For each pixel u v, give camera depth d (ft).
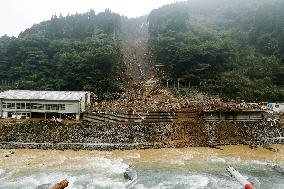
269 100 342.85
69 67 373.20
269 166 208.74
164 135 256.32
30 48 415.44
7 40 470.39
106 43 437.17
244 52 442.09
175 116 273.54
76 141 248.73
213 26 576.61
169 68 401.29
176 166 207.62
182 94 353.10
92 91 352.28
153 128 259.60
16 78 395.55
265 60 406.21
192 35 448.24
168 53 411.34
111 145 242.37
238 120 272.10
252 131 262.88
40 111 283.59
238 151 237.86
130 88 382.01
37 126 257.34
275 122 270.46
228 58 401.90
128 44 582.76
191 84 377.50
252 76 385.09
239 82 357.41
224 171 199.72
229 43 424.46
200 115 273.54
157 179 187.52
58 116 286.87
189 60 380.99
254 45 470.39
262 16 490.08
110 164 209.97
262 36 466.29
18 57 415.03
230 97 346.33
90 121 273.75
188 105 291.38
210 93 353.31
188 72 378.53
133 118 268.41
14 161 212.64
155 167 205.67
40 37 447.42
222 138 256.32
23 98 282.77
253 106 292.40
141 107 287.28
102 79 363.15
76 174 193.26
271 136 261.85
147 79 415.23
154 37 483.51
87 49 419.33
